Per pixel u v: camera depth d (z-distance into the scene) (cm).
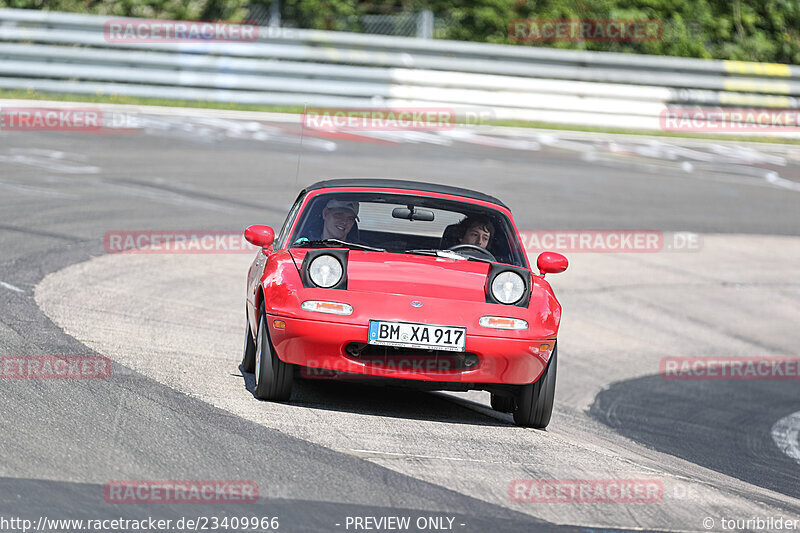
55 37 7794
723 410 3353
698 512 1678
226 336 3056
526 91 8481
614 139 8419
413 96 8231
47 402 1942
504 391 2228
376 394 2448
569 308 4400
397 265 2248
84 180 5434
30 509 1397
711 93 8838
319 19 9712
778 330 4544
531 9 10288
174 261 4072
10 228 4194
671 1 10488
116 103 7769
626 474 1897
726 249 5638
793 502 2031
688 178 7306
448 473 1742
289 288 2125
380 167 6319
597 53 8681
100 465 1605
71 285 3397
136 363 2403
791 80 8962
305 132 7488
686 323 4434
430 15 9400
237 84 7962
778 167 8094
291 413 2066
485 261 2358
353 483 1627
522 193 6100
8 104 7388
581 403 3206
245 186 5619
